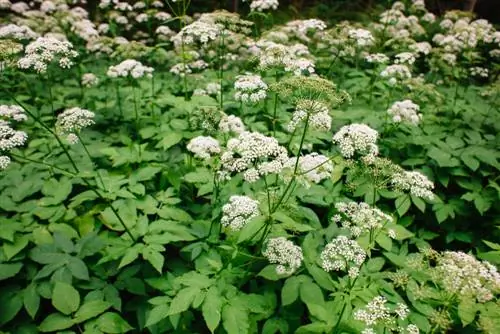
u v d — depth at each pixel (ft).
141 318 1.61
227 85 3.24
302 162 1.59
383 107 3.07
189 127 2.47
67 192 1.90
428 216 2.35
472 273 1.21
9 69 2.98
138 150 2.29
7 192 1.93
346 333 1.38
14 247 1.60
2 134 1.59
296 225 1.59
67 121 1.78
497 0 6.66
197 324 1.63
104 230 1.95
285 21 5.63
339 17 6.06
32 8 5.64
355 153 2.53
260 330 1.63
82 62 3.75
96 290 1.56
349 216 1.59
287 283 1.51
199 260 1.66
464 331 1.62
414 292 1.37
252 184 2.00
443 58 3.31
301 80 1.52
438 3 6.57
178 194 2.06
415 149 2.53
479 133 2.77
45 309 1.64
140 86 3.25
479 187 2.29
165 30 3.75
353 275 1.34
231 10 6.04
